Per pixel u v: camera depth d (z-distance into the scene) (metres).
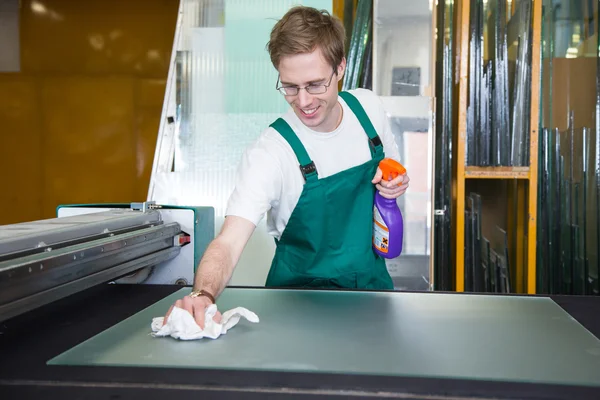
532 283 2.89
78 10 5.30
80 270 1.12
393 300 1.39
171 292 1.47
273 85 2.89
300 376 0.89
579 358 0.98
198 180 2.90
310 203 1.54
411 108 2.68
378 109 1.72
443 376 0.89
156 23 5.29
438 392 0.83
